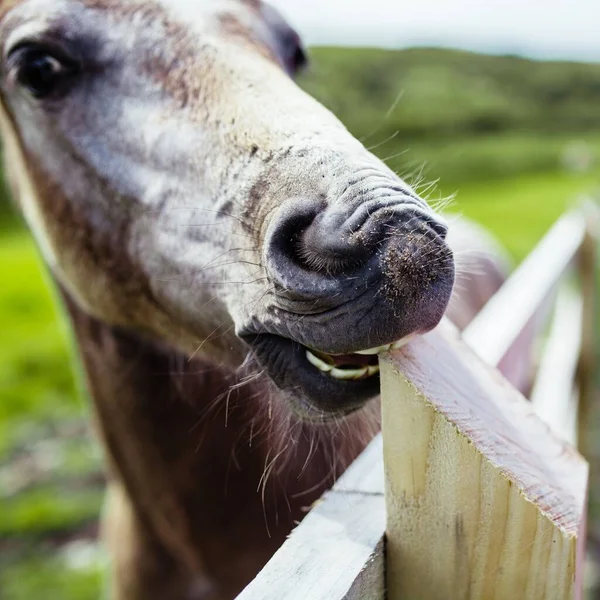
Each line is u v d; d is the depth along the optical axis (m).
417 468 0.43
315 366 0.55
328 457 0.71
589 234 1.84
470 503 0.42
